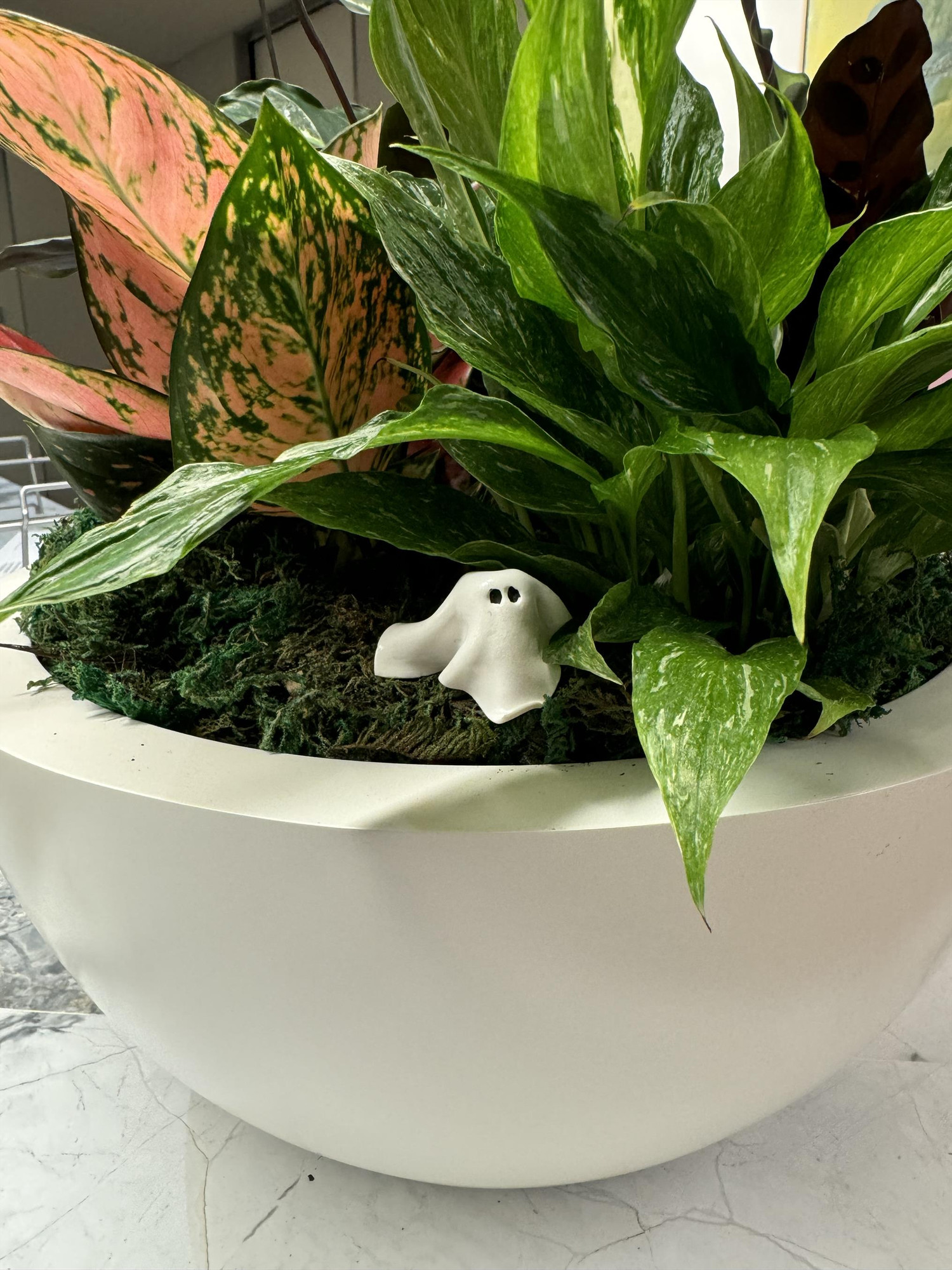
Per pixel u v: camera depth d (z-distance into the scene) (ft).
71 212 1.67
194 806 1.25
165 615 1.70
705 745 1.02
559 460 1.28
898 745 1.40
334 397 1.56
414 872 1.20
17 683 1.73
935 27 3.17
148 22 4.25
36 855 1.51
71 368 1.58
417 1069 1.38
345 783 1.30
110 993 1.62
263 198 1.30
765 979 1.35
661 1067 1.39
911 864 1.38
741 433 1.09
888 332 1.46
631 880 1.21
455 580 1.76
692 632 1.31
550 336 1.41
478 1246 1.75
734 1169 1.92
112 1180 1.91
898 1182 1.88
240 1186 1.89
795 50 4.03
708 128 1.65
